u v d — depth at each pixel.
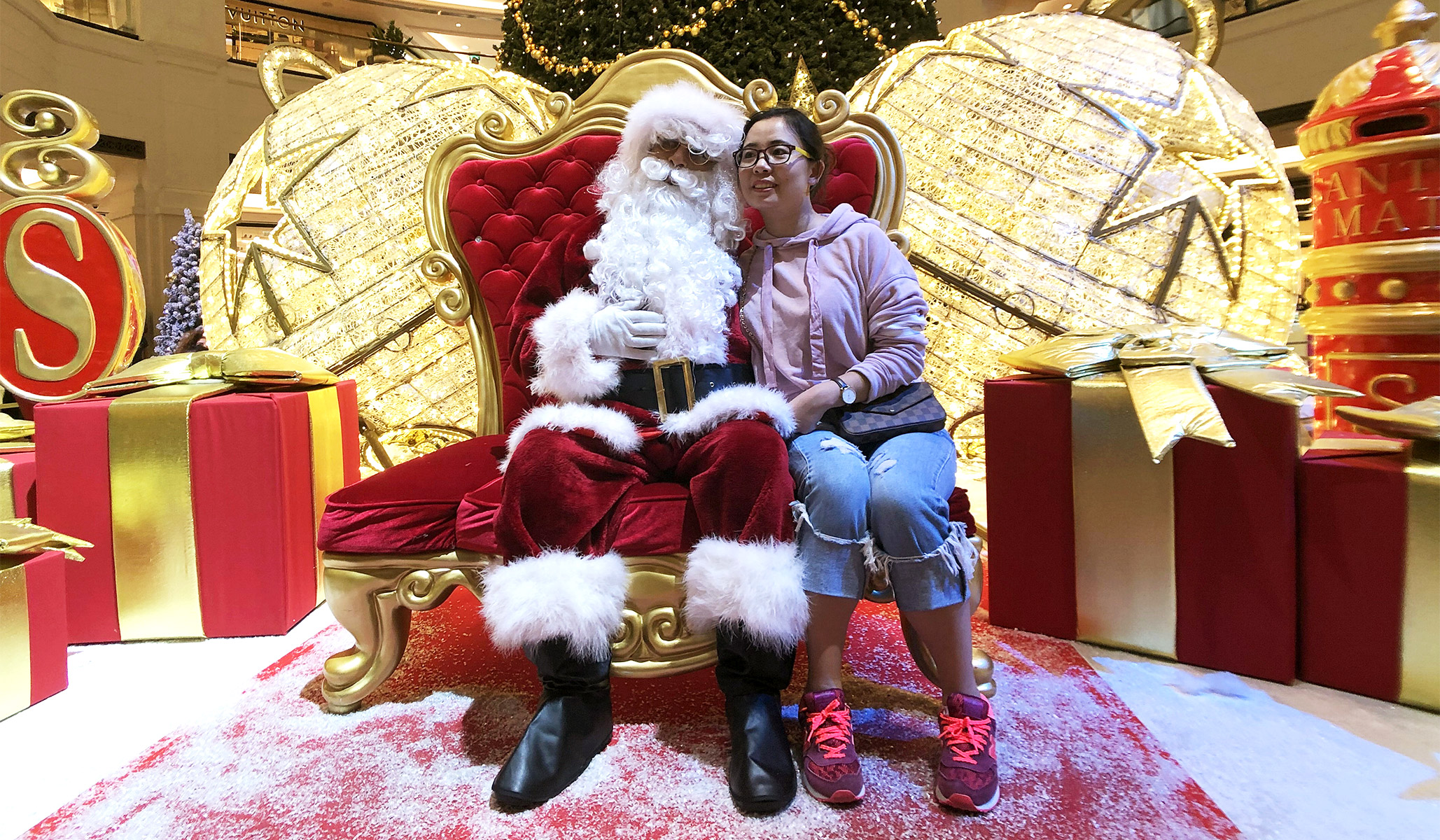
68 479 1.75
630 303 1.49
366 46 12.45
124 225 9.48
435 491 1.42
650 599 1.32
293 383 2.02
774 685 1.28
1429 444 1.40
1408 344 2.09
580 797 1.16
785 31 3.62
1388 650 1.42
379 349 3.41
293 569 1.87
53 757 1.30
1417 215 2.05
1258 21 7.12
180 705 1.49
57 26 8.07
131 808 1.15
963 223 3.25
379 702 1.49
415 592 1.39
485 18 12.75
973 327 3.24
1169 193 3.08
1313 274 2.32
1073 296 3.12
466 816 1.12
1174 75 3.20
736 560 1.18
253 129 10.27
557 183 1.96
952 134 3.32
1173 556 1.59
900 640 1.76
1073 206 3.15
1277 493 1.48
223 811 1.14
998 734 1.32
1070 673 1.55
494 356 2.08
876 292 1.45
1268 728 1.34
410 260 3.43
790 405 1.35
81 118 2.46
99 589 1.77
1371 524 1.43
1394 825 1.06
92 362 2.46
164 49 9.17
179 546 1.78
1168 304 3.04
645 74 2.09
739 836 1.06
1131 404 1.60
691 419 1.36
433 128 3.54
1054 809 1.11
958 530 1.23
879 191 1.86
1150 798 1.13
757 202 1.51
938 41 3.75
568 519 1.27
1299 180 4.51
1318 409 2.31
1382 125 2.07
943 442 1.37
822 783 1.13
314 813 1.13
